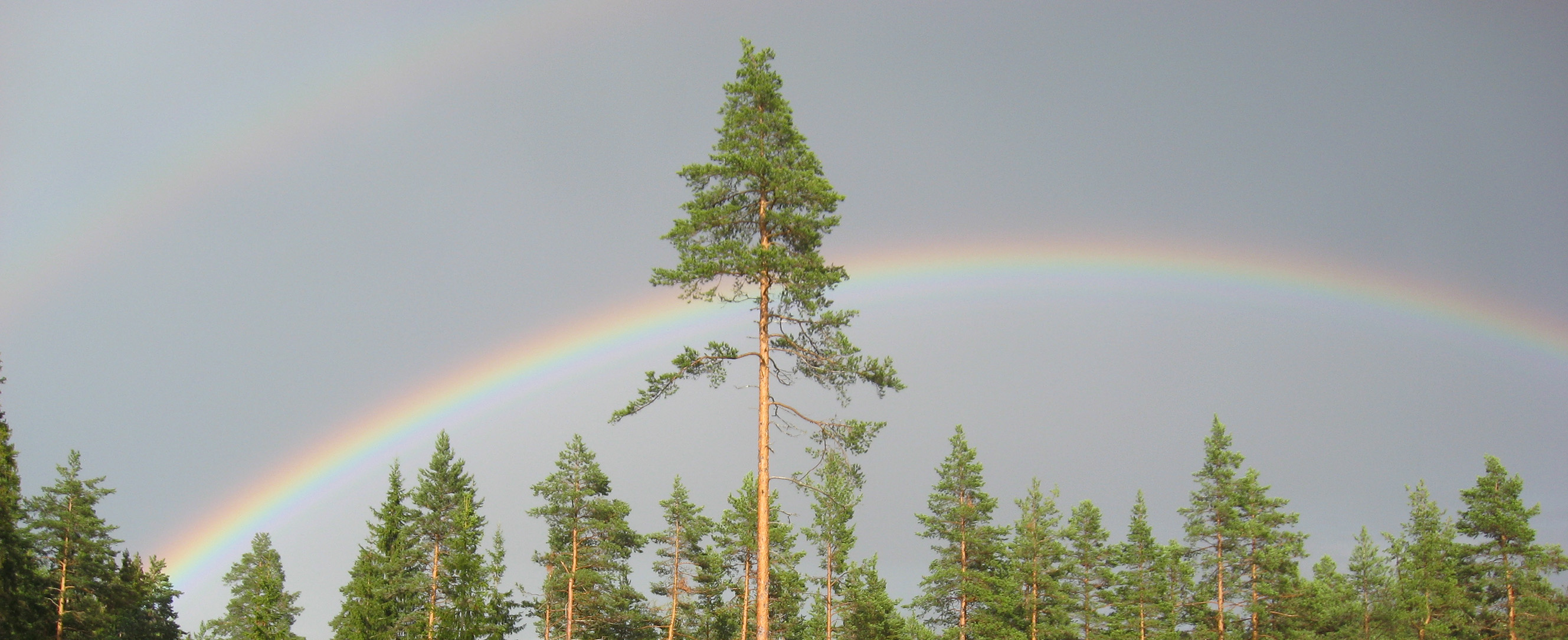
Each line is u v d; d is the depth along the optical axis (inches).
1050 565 2246.6
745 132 1175.0
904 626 2322.8
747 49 1196.5
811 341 1130.0
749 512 2156.7
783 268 1087.6
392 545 2028.8
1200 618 2263.8
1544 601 2064.5
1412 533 2464.3
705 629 2210.9
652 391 1091.9
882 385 1105.4
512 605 1969.7
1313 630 2231.8
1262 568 2201.0
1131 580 2362.2
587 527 2014.0
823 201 1130.7
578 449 2039.9
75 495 2033.7
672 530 2174.0
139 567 2153.1
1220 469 2260.1
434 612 1927.9
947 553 2164.1
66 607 1918.1
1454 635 2188.7
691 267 1089.4
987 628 2091.5
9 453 1688.0
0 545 1598.2
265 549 3115.2
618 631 2102.6
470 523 1916.8
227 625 2960.1
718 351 1095.0
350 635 1918.1
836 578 2251.5
